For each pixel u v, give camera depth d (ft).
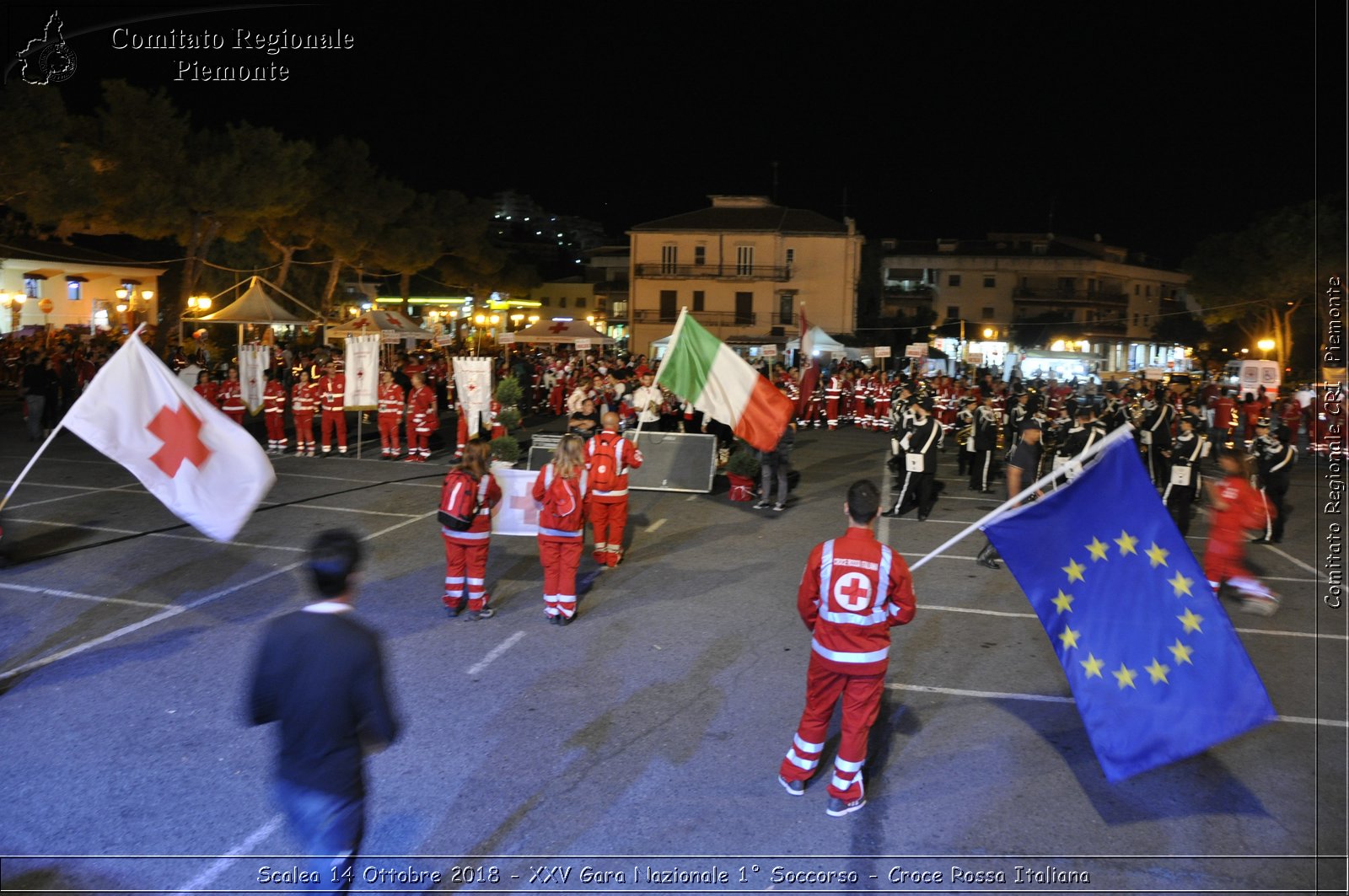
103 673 23.85
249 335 138.62
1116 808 18.22
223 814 17.26
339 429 64.13
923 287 249.14
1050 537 19.08
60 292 145.18
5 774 18.56
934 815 17.88
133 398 24.84
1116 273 249.14
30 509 43.16
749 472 49.73
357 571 13.25
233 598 30.17
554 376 98.84
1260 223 139.74
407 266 152.46
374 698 12.78
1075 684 18.30
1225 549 31.83
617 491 35.22
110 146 96.58
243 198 103.09
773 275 200.64
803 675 24.68
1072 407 63.82
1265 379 91.45
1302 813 18.17
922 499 47.42
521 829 17.04
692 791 18.52
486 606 29.04
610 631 27.86
